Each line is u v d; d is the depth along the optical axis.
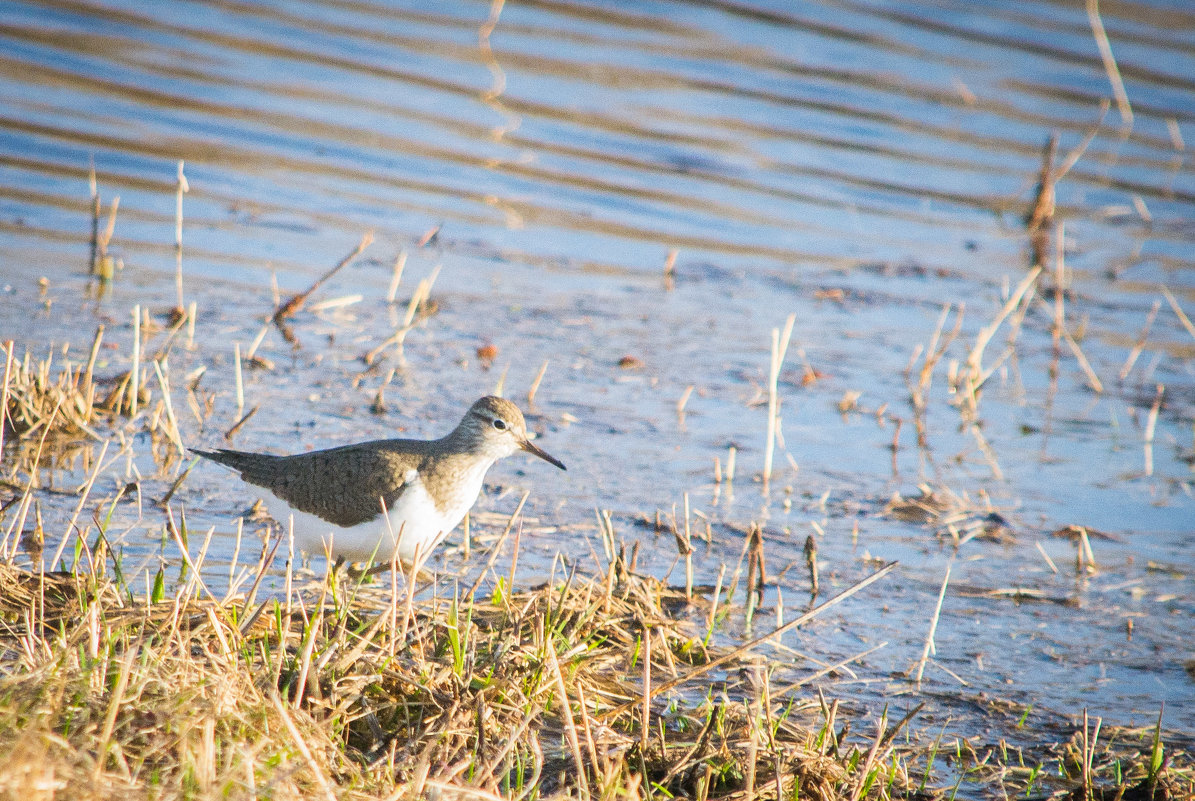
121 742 6.50
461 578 10.41
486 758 7.22
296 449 12.52
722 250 19.88
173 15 23.11
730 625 10.23
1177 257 21.19
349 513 9.88
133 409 12.95
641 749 7.78
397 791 6.70
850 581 11.18
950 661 9.96
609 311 17.55
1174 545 12.38
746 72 23.75
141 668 7.06
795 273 19.55
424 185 20.02
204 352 14.80
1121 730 9.06
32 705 6.58
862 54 24.70
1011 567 11.71
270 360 14.88
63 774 6.02
